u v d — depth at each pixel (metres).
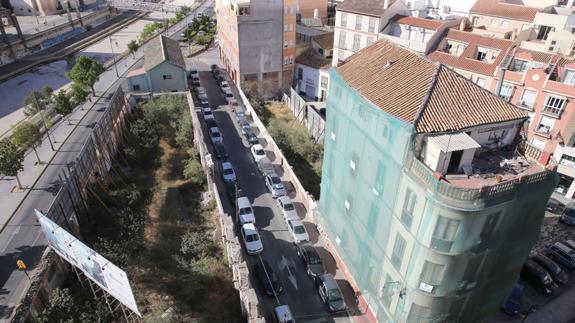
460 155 24.41
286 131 59.09
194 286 31.64
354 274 33.34
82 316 26.69
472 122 25.03
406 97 26.83
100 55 94.88
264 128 57.31
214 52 97.38
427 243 23.22
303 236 38.81
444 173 23.95
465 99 26.48
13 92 72.81
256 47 68.50
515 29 60.53
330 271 36.53
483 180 23.69
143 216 39.00
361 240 31.47
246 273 28.86
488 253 23.98
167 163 49.69
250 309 27.67
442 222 22.20
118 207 39.56
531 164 25.61
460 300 25.61
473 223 22.14
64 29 112.56
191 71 78.88
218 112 65.44
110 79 74.25
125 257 32.41
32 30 105.50
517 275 27.84
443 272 23.86
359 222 31.42
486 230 22.86
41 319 25.34
